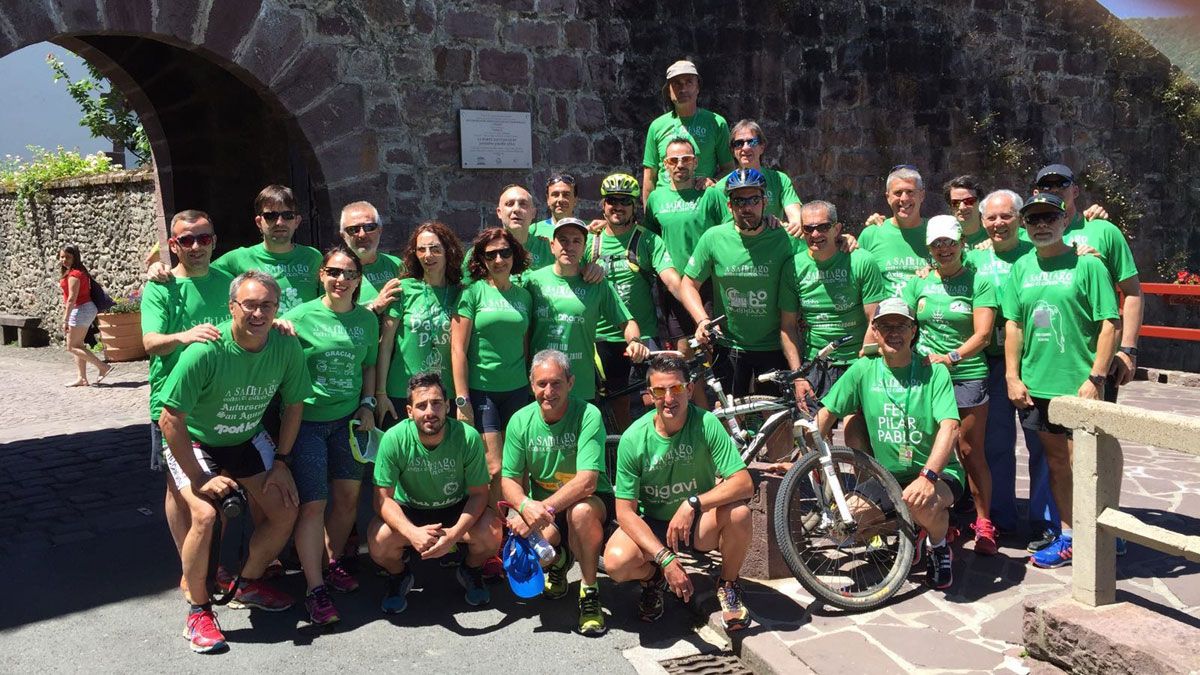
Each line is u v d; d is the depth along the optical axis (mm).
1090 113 9961
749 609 3908
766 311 4934
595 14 7445
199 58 8969
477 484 4020
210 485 3619
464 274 4730
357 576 4449
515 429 4062
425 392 3830
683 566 4383
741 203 4684
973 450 4480
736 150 5566
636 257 5336
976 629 3676
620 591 4289
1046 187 4586
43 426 7934
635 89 7676
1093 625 3178
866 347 4359
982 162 9461
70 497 5738
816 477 4176
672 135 6336
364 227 4676
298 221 4512
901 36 8961
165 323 4035
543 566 4047
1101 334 4043
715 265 4988
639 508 4086
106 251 12898
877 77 8883
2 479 6180
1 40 5145
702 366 4629
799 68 8484
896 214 5238
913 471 4215
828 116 8672
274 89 6195
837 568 4316
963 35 9266
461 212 6984
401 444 3924
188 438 3646
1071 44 9805
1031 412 4289
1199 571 4137
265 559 3980
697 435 3836
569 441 4023
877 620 3777
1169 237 10523
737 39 8141
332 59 6402
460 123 6898
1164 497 5266
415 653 3648
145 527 5148
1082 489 3352
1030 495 4617
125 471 6324
